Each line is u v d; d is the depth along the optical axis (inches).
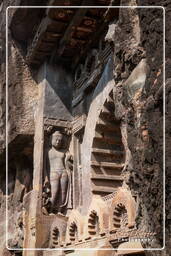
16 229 426.6
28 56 386.3
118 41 220.4
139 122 189.2
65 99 379.2
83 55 363.9
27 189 430.0
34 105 391.9
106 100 314.2
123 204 252.4
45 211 347.6
